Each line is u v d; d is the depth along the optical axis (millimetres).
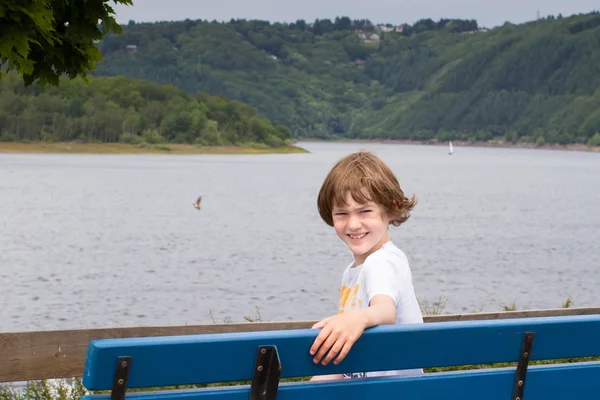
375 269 2883
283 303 30031
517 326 2809
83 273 37094
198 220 68562
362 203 2996
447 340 2713
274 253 46562
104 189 107938
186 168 178500
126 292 31703
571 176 170375
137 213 74625
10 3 5090
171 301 29781
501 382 2857
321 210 3145
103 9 6027
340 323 2521
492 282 35969
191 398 2404
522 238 56125
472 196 104312
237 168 184250
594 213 81062
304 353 2516
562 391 2961
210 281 35031
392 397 2688
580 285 36031
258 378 2459
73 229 59219
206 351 2377
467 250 48281
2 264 39750
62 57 5930
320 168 191625
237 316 27234
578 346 2947
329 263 42375
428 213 76062
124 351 2277
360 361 2621
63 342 5430
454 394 2779
